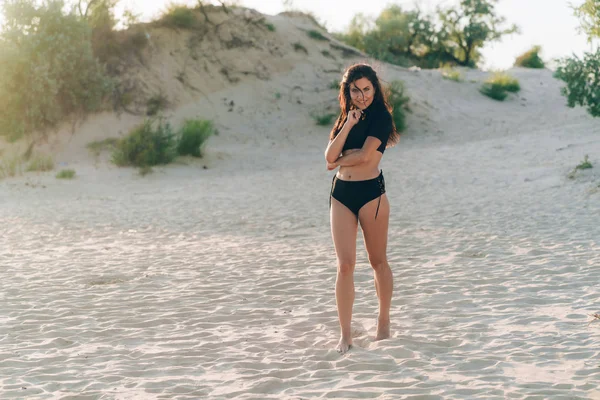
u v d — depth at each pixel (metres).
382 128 4.57
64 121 25.16
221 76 28.86
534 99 32.72
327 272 7.19
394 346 4.52
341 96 4.71
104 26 27.91
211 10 30.44
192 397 3.75
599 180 13.56
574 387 3.65
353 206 4.62
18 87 24.39
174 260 8.24
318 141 25.62
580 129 22.02
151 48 28.22
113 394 3.83
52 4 25.34
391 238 9.31
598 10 13.52
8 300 6.36
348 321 4.62
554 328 4.85
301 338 4.90
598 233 8.80
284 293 6.35
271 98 28.59
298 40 31.62
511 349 4.41
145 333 5.16
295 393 3.75
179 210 13.75
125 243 9.80
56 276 7.45
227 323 5.39
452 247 8.38
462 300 5.82
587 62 15.12
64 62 24.95
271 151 24.45
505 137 22.45
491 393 3.61
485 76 36.62
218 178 19.98
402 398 3.58
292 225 11.09
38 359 4.55
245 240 9.72
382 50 44.16
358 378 3.97
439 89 31.84
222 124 26.80
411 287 6.38
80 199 16.62
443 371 4.03
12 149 24.20
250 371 4.19
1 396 3.85
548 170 15.73
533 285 6.22
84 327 5.38
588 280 6.30
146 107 26.56
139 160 21.45
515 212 11.27
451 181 16.05
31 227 11.84
